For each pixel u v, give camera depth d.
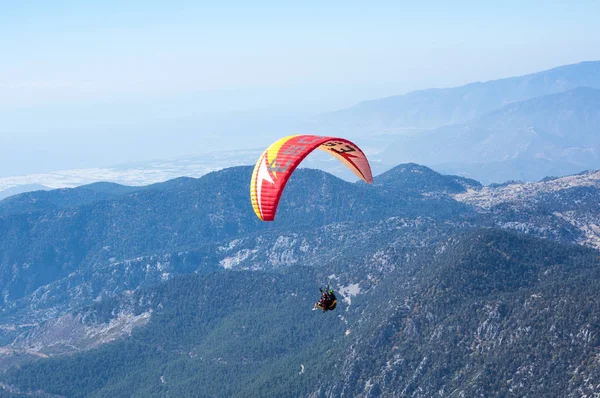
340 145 103.56
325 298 96.62
